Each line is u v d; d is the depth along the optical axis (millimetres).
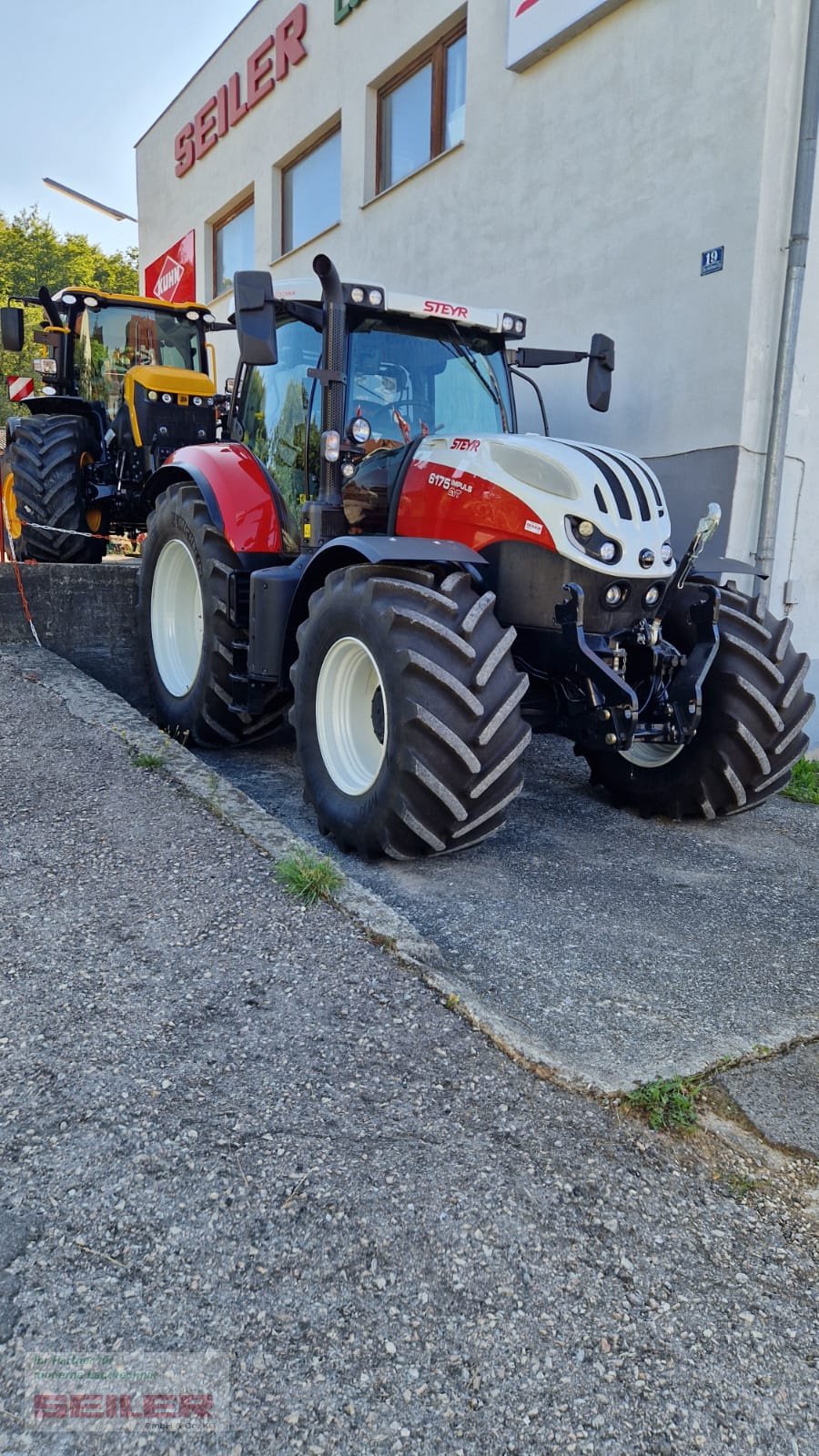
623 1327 1612
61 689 4957
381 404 4387
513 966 2873
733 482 5711
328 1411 1435
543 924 3217
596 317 6594
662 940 3143
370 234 9203
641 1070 2328
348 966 2643
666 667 3941
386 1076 2209
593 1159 2002
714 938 3184
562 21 6441
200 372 8094
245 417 5086
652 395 6211
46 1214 1773
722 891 3625
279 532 4695
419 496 4125
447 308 4391
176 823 3531
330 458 4062
